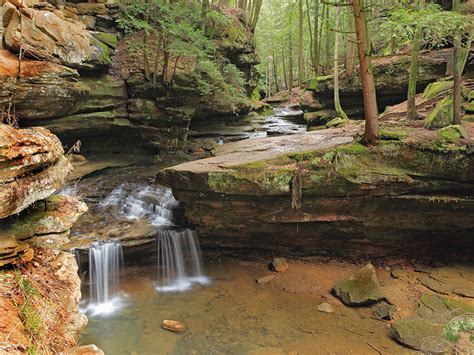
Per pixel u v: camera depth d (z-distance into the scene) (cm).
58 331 279
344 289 751
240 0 2300
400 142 825
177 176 862
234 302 754
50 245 334
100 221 934
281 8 3425
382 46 1953
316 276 862
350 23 1761
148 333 638
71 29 1101
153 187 1123
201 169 855
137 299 763
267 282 841
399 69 1573
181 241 905
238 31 1947
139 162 1382
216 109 1627
